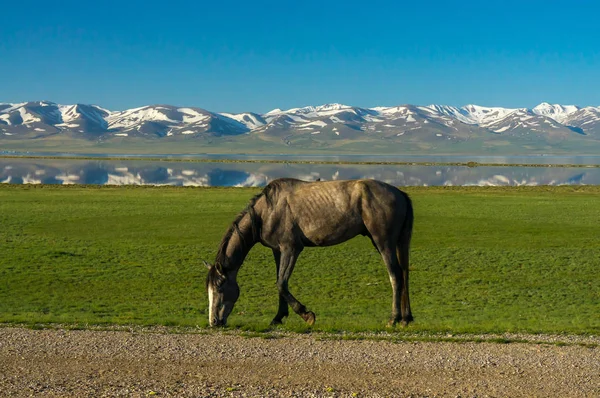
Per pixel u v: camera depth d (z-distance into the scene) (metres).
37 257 29.09
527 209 54.50
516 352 10.45
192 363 9.66
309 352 10.31
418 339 11.41
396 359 9.92
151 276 25.27
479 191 81.69
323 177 143.25
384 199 13.14
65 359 9.84
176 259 29.36
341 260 29.16
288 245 13.25
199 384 8.64
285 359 9.88
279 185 13.46
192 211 51.06
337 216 13.09
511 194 75.19
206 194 71.19
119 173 150.38
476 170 193.62
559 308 19.52
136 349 10.46
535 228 41.31
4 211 49.47
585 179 144.00
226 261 13.32
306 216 13.15
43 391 8.32
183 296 21.36
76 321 14.02
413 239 36.47
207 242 34.81
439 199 65.94
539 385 8.74
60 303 19.67
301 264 28.11
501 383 8.82
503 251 31.97
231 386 8.58
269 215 13.23
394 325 13.20
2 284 23.16
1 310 18.06
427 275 25.97
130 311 18.16
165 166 197.00
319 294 22.00
